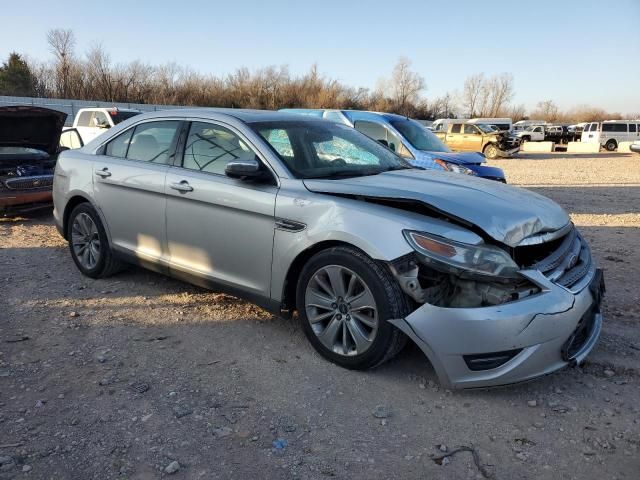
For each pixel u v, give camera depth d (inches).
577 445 109.3
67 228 217.0
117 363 142.8
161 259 177.8
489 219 125.6
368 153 178.7
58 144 362.9
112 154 198.5
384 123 355.6
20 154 335.3
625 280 214.1
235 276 158.1
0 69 2073.1
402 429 115.0
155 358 145.9
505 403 124.5
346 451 107.8
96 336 159.0
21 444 108.4
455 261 119.6
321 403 124.3
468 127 1111.6
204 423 116.6
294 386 131.5
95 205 198.4
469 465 103.7
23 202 318.0
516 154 1155.3
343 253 132.4
